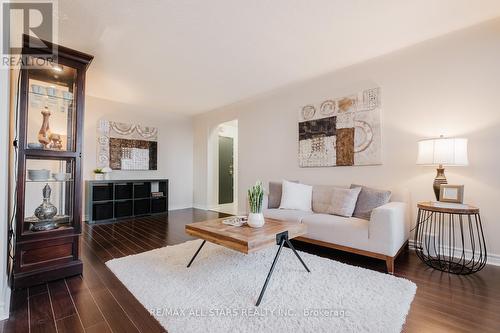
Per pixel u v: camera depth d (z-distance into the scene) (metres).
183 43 2.64
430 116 2.70
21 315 1.50
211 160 5.83
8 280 1.71
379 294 1.72
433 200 2.66
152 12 2.11
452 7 2.08
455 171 2.55
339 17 2.21
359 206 2.76
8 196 1.69
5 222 1.49
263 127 4.47
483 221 2.38
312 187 3.35
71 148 2.16
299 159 3.85
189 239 3.19
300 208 3.18
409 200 2.76
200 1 1.98
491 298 1.71
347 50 2.82
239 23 2.29
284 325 1.38
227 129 6.69
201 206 5.90
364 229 2.28
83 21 2.22
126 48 2.73
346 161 3.32
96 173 4.45
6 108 1.47
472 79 2.46
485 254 2.25
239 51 2.82
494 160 2.34
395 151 2.94
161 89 4.11
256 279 1.96
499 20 2.27
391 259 2.12
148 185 5.03
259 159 4.53
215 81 3.74
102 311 1.55
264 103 4.46
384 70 3.03
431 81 2.70
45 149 1.99
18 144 1.85
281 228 2.04
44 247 1.96
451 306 1.61
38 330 1.37
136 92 4.26
